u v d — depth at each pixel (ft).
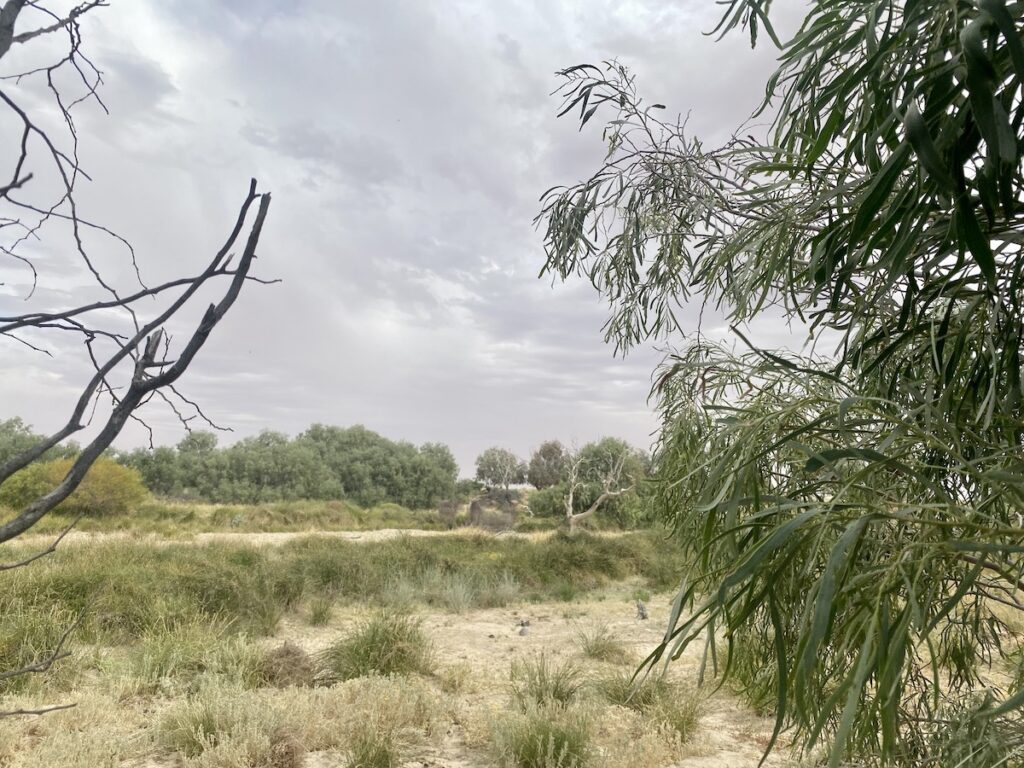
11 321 2.03
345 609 30.07
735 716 15.65
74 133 2.56
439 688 18.51
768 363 5.48
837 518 2.88
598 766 12.73
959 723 5.07
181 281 2.22
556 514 89.40
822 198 3.87
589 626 28.09
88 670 18.38
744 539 3.87
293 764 12.46
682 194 7.77
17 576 23.17
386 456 160.56
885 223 2.96
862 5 3.59
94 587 22.98
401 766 12.90
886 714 2.46
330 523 90.68
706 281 7.27
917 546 2.79
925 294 3.82
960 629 6.54
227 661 18.25
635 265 8.90
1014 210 3.27
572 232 9.21
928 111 2.72
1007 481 2.95
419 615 29.91
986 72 2.31
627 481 71.56
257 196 2.28
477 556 43.34
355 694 16.42
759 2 4.45
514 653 23.16
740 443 4.32
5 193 1.85
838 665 3.88
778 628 2.92
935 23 2.98
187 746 12.90
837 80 3.68
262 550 40.11
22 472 60.49
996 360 3.62
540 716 13.94
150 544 37.50
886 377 4.85
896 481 4.54
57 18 2.49
